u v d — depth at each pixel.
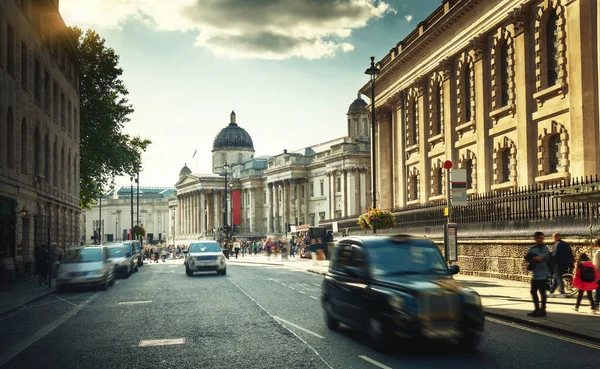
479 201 23.75
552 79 25.25
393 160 44.75
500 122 29.31
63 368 9.27
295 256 63.50
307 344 10.59
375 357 9.28
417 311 9.12
